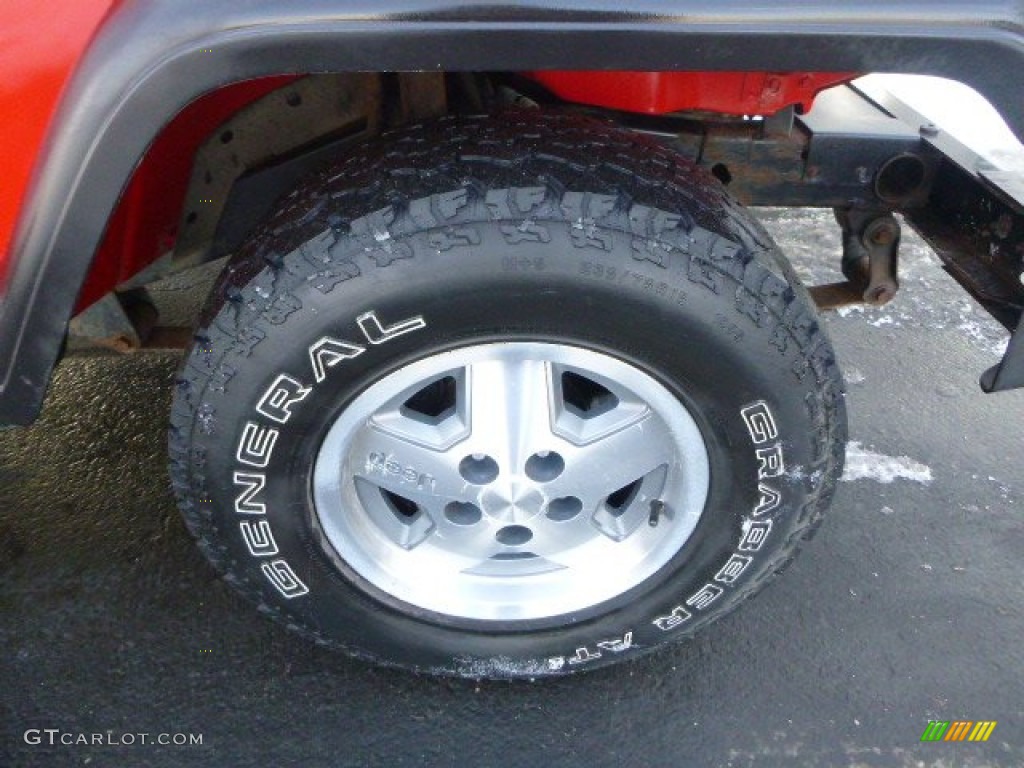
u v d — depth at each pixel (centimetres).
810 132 206
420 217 140
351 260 141
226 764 189
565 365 158
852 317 326
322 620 184
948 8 122
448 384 178
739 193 214
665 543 177
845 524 246
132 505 245
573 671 198
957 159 203
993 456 270
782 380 154
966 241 204
